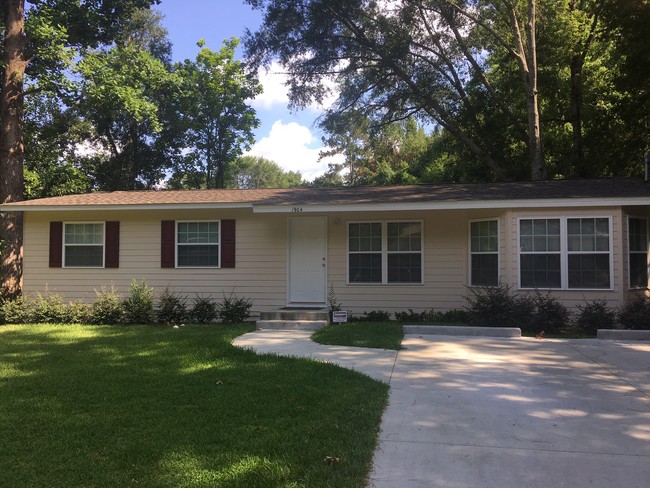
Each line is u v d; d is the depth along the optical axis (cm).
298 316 1091
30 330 1051
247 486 342
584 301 1010
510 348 803
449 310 1161
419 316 1155
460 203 1043
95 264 1313
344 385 580
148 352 779
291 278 1245
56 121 2369
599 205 990
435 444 422
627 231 1019
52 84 1627
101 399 536
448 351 783
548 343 843
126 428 451
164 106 2891
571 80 1936
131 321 1156
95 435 434
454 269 1169
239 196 1306
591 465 383
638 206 1052
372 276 1211
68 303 1286
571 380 614
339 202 1112
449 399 541
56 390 571
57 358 748
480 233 1132
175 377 622
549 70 1944
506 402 532
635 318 928
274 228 1255
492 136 2131
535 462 388
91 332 1010
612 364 693
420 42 2133
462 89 2152
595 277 1010
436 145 2706
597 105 1923
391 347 805
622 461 390
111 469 370
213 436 429
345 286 1221
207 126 3198
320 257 1237
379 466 381
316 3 2033
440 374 643
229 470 365
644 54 1492
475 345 830
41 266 1334
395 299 1196
